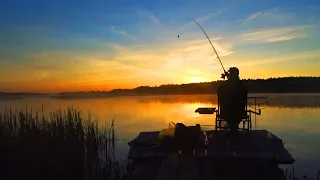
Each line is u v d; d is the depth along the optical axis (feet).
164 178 21.53
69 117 43.34
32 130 35.99
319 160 36.99
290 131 61.16
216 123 27.61
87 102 205.67
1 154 31.50
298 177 30.19
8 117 41.98
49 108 114.01
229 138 26.45
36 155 31.55
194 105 151.02
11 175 30.01
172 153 24.12
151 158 24.22
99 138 46.19
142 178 23.95
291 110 107.24
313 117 85.66
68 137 34.78
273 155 22.48
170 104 166.30
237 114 26.23
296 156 39.32
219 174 22.27
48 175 30.50
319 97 203.31
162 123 76.95
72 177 31.14
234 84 26.17
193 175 21.61
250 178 22.31
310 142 49.19
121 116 96.12
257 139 26.73
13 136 36.58
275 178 22.50
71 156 31.78
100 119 87.04
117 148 44.83
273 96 219.41
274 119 81.71
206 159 22.84
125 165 33.81
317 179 29.17
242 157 22.34
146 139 28.99
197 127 25.50
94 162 34.30
